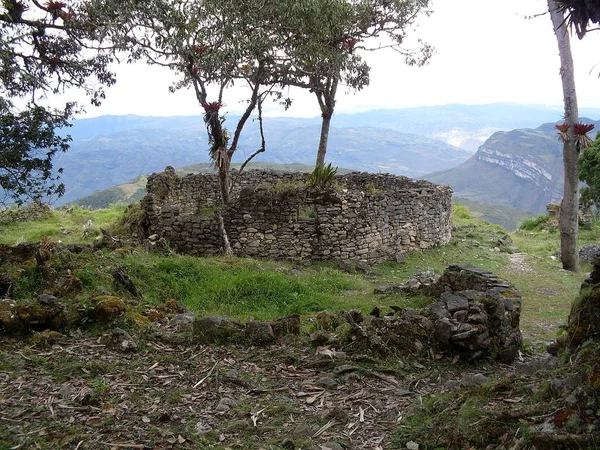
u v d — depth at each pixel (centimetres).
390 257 1659
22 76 1220
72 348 575
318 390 509
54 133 1273
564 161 1830
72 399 448
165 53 1441
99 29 1320
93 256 992
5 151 1189
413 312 702
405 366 588
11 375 489
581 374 349
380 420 444
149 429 405
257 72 1505
